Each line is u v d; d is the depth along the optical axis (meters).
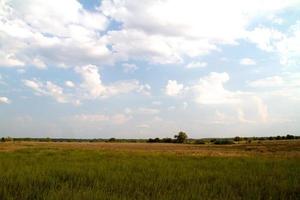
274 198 8.89
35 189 9.03
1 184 9.69
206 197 8.62
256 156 31.17
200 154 34.62
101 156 26.53
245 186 10.60
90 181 11.13
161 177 12.00
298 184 10.95
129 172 13.61
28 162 18.80
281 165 19.11
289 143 75.69
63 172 13.09
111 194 8.75
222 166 18.22
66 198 7.85
